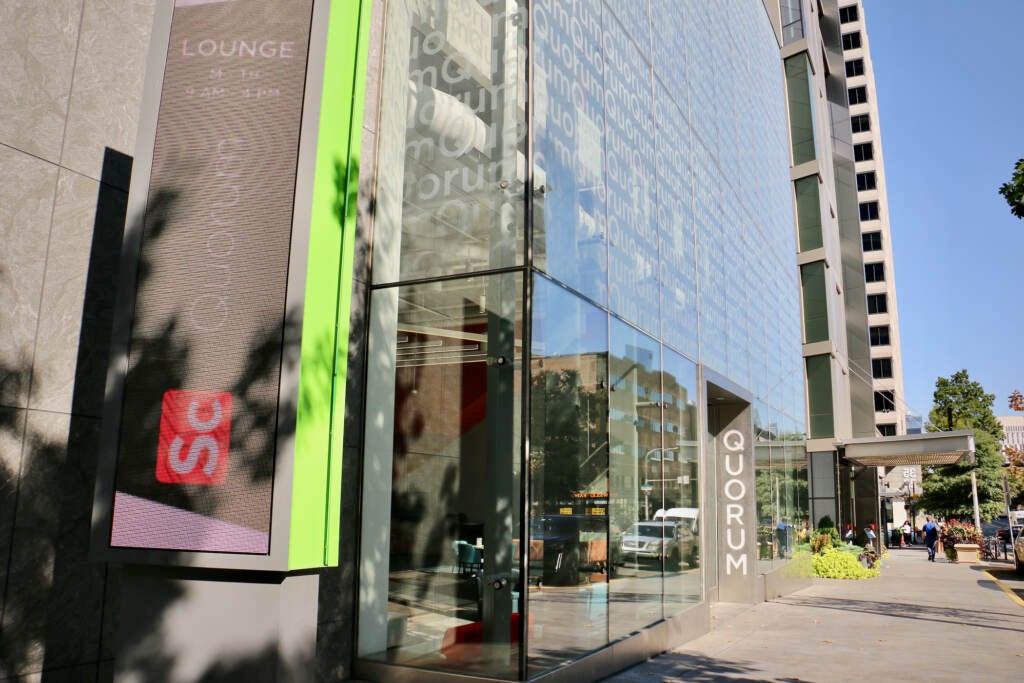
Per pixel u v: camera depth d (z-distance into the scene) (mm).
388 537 7480
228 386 5422
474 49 7996
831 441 29531
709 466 15766
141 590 5391
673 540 10820
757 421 16562
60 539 5750
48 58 5984
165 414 5457
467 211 7672
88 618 5883
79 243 6098
